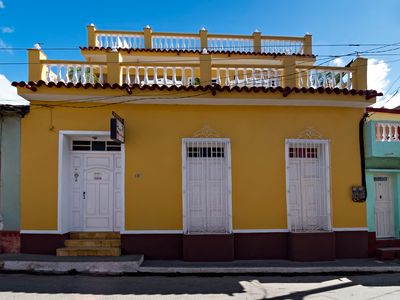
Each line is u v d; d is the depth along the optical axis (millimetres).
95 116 9664
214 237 9430
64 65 9766
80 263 8453
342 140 10320
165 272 8602
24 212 9383
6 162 9578
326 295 7121
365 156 10445
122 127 9375
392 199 10914
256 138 10023
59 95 9367
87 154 10078
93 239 9688
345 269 9008
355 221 10141
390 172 10688
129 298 6695
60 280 7789
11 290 7020
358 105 10305
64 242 9430
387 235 10789
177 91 9586
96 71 11867
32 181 9430
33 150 9484
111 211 10000
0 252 9367
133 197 9625
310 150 10312
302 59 14523
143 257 9352
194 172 9875
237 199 9828
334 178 10195
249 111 10070
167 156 9773
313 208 10141
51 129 9531
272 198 9914
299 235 9664
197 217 9758
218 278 8297
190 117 9906
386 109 11539
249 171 9922
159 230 9586
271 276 8617
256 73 11133
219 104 9938
